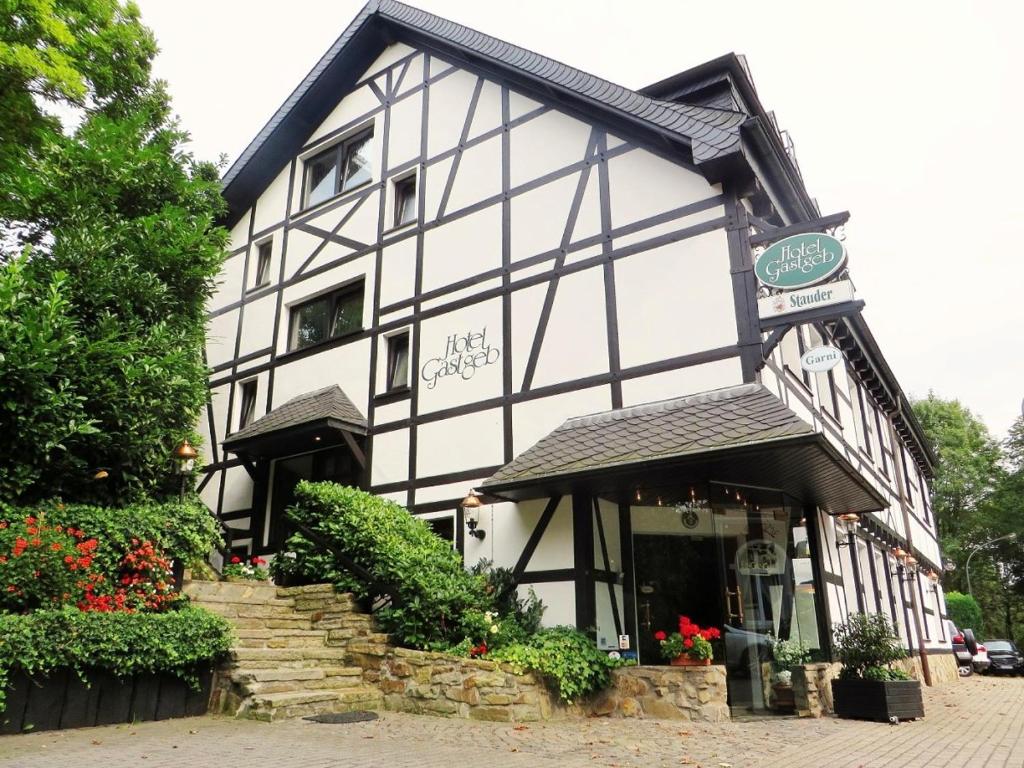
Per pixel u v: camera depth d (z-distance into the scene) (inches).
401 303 429.7
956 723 290.0
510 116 409.4
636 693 275.1
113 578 263.3
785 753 205.2
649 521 305.9
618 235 347.6
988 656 842.8
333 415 403.9
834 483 302.7
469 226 409.4
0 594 223.3
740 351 298.4
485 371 377.1
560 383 346.6
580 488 310.2
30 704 207.3
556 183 377.4
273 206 543.5
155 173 379.6
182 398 343.9
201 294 387.5
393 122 478.3
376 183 472.7
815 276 285.7
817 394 403.2
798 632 316.5
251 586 323.6
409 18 473.4
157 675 238.8
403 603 299.1
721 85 365.4
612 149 361.1
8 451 270.2
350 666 295.1
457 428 379.9
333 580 326.0
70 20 382.6
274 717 236.4
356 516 331.0
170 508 304.0
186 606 275.7
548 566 319.9
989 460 1317.7
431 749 201.3
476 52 424.2
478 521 352.8
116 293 333.4
